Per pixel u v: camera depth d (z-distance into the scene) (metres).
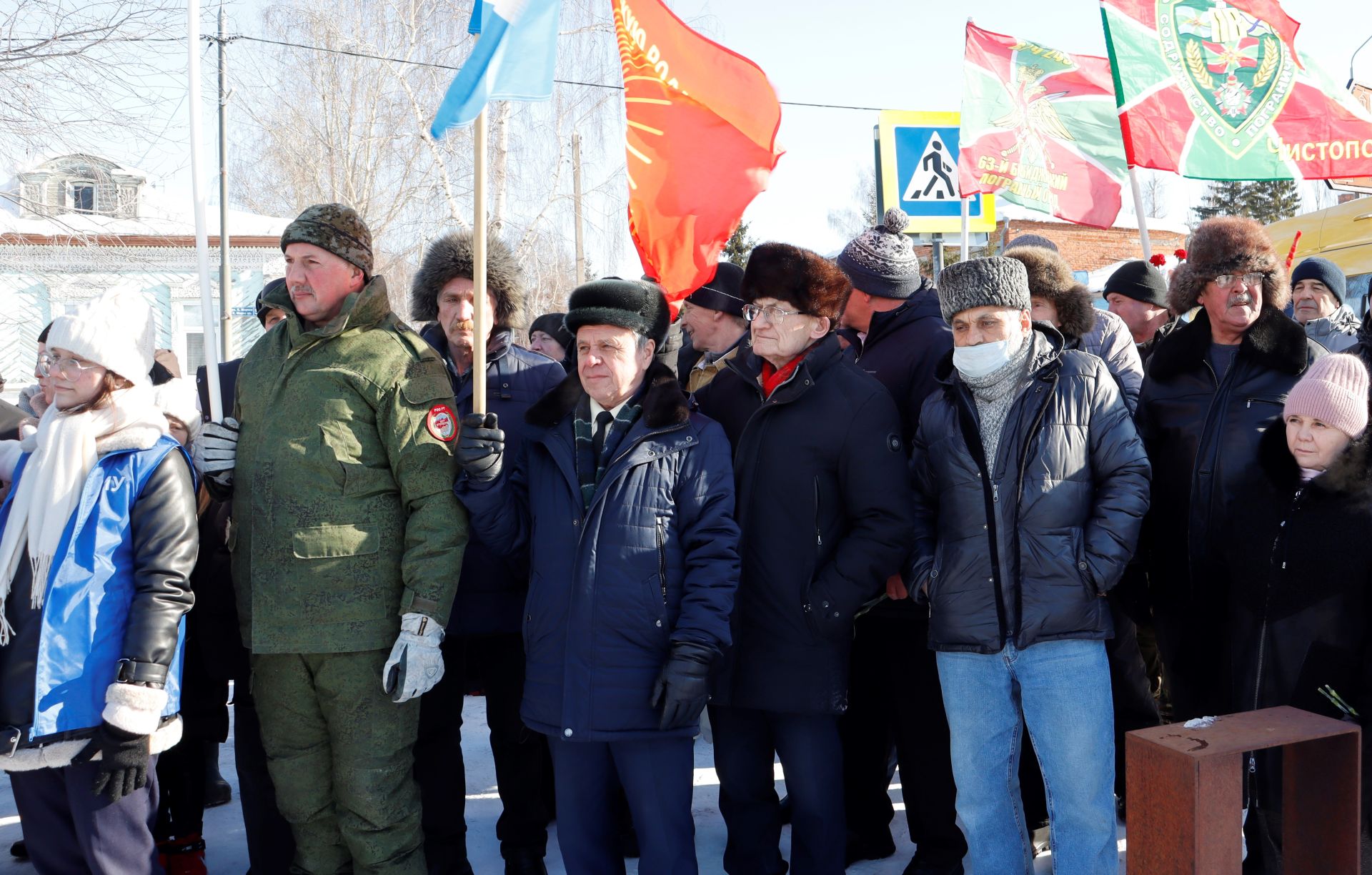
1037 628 2.67
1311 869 2.23
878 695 3.39
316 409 2.76
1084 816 2.68
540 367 3.52
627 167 3.19
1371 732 2.37
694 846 2.77
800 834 2.92
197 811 3.35
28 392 4.95
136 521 2.66
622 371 2.80
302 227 2.83
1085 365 2.79
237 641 3.16
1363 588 2.49
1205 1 4.67
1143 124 4.59
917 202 6.36
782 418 2.89
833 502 2.88
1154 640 3.99
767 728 3.04
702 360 4.57
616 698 2.66
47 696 2.52
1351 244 7.73
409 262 16.75
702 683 2.62
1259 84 4.66
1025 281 2.76
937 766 3.16
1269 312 2.98
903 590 3.15
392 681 2.66
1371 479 2.49
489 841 3.69
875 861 3.45
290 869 2.96
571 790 2.73
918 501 2.99
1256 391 2.98
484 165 2.68
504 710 3.32
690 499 2.76
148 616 2.60
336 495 2.73
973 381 2.79
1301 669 2.54
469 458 2.71
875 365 3.41
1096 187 5.55
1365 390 2.53
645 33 3.18
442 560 2.74
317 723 2.83
